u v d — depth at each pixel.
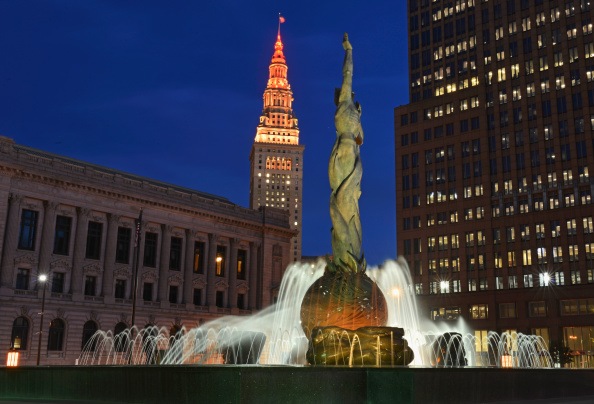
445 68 137.12
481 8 133.38
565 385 23.36
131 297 95.25
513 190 121.06
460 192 127.44
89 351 88.50
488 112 127.75
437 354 45.25
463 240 124.88
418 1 145.25
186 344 98.69
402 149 137.38
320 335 25.23
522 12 127.38
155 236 101.19
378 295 27.44
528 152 120.94
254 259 116.06
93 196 92.56
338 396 18.03
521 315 114.12
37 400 20.86
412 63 143.12
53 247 87.44
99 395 19.59
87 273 90.69
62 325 86.69
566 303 110.12
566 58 119.75
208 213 107.75
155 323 97.56
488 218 122.62
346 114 29.52
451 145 130.88
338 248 28.16
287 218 122.56
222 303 109.62
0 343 79.06
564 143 117.06
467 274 122.94
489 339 115.94
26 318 82.88
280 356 45.00
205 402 16.88
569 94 118.06
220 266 111.06
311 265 64.94
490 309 117.94
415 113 137.25
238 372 16.33
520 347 112.25
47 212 87.00
